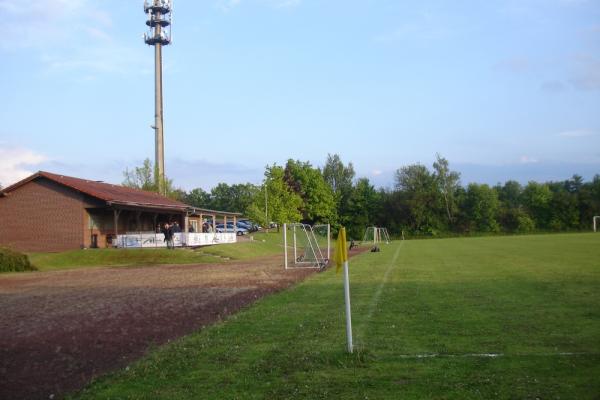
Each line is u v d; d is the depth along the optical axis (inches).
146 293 681.0
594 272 720.3
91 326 443.8
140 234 1606.8
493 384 244.2
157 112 2546.8
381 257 1306.6
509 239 2373.3
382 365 281.1
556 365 270.7
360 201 3914.9
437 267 916.6
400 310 454.0
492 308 447.5
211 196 5349.4
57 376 292.7
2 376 295.1
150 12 2508.6
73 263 1333.7
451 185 3841.0
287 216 2997.0
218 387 257.4
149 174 2564.0
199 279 867.4
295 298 571.8
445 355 297.0
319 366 283.9
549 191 3698.3
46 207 1594.5
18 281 935.7
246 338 362.6
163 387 261.1
